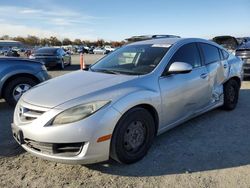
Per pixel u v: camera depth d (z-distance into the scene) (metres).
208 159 4.01
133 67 4.52
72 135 3.36
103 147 3.47
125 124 3.66
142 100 3.84
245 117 5.82
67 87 3.92
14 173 3.74
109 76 4.25
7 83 6.92
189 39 5.16
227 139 4.70
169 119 4.41
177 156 4.11
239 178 3.50
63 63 19.52
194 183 3.41
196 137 4.79
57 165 3.92
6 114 6.47
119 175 3.63
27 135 3.56
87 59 33.75
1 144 4.66
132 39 10.32
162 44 4.90
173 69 4.30
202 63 5.18
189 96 4.73
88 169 3.78
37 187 3.42
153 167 3.80
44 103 3.60
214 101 5.54
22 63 7.07
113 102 3.57
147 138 4.02
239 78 6.31
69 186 3.42
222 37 14.55
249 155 4.12
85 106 3.46
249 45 10.02
